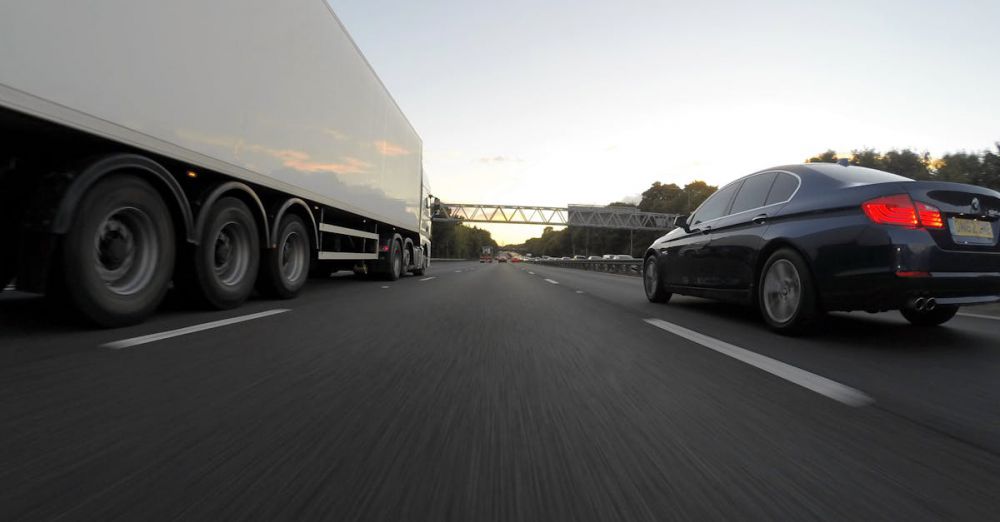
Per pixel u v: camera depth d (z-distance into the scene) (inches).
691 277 271.0
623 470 80.5
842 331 209.9
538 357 159.9
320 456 83.7
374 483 75.0
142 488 71.4
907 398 118.3
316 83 308.0
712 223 253.8
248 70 234.8
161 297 195.9
